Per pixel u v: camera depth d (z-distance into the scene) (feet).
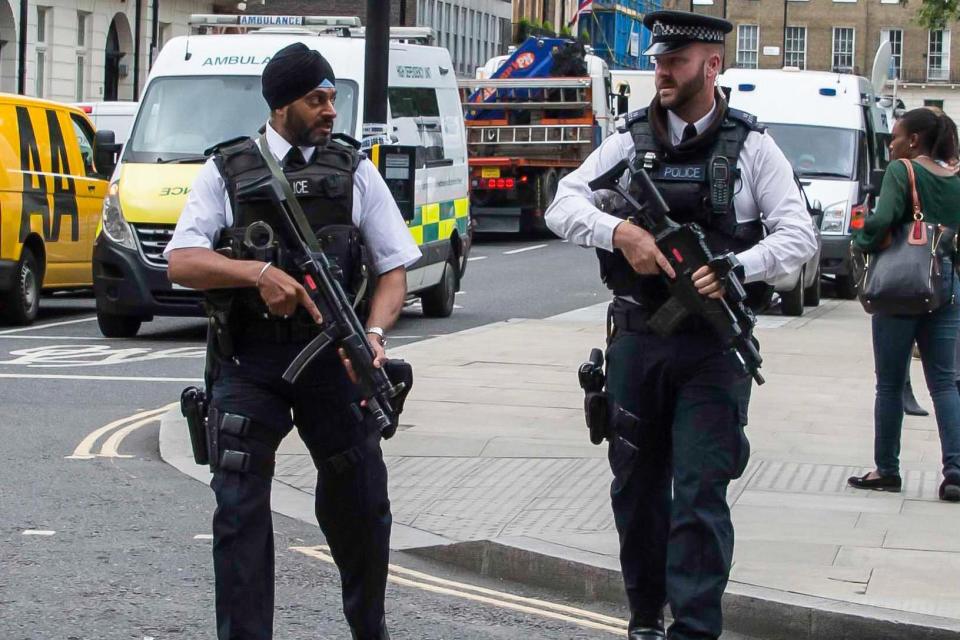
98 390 51.49
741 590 25.96
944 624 24.17
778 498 33.71
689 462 21.84
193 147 67.31
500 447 39.22
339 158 21.56
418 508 32.78
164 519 32.91
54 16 161.48
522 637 25.20
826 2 370.94
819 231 85.71
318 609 26.48
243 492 20.85
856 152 93.40
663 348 22.04
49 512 33.19
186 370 56.95
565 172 137.49
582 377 22.86
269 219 20.99
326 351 21.17
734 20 370.94
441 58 78.07
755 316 22.15
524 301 89.86
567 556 28.22
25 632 24.57
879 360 34.45
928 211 33.60
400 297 21.89
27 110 71.72
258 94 68.59
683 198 21.89
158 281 64.18
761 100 95.40
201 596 27.02
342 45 69.31
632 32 272.72
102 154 71.05
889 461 34.73
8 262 69.31
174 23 190.70
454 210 78.64
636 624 23.66
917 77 367.04
